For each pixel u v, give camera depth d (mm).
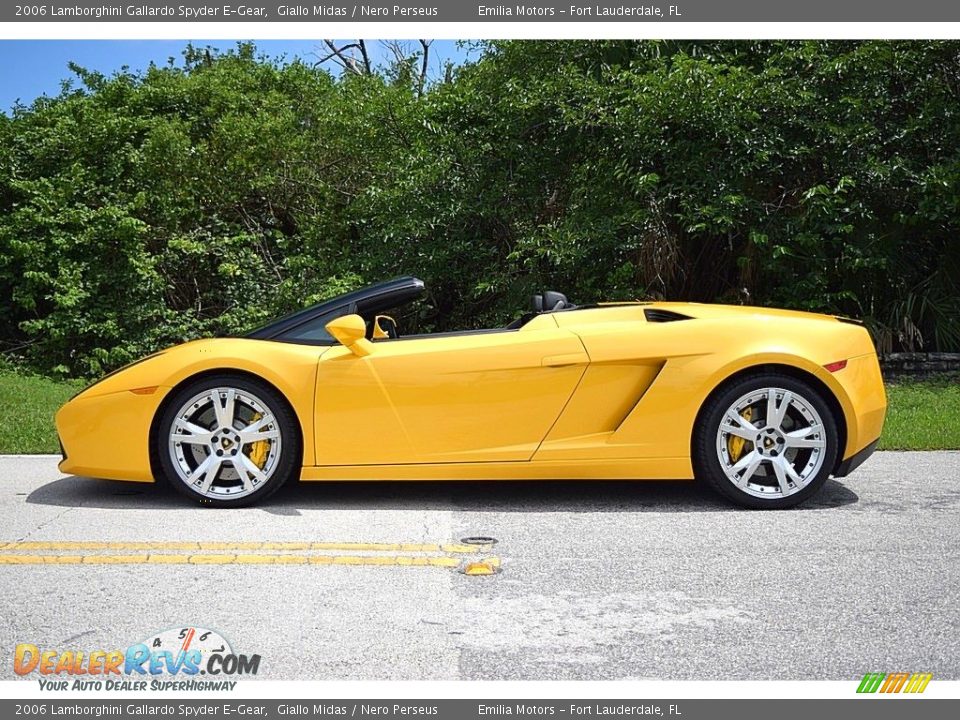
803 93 10656
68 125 13414
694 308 5379
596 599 3711
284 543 4473
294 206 14672
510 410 5113
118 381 5211
